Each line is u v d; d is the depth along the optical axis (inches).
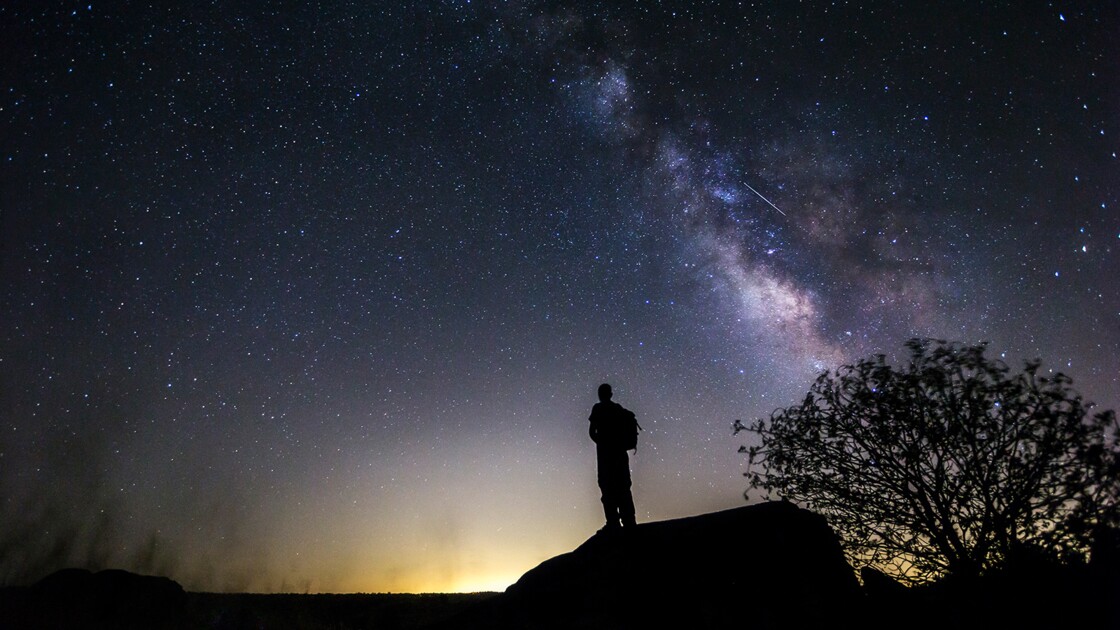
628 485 280.8
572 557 268.5
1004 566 201.9
